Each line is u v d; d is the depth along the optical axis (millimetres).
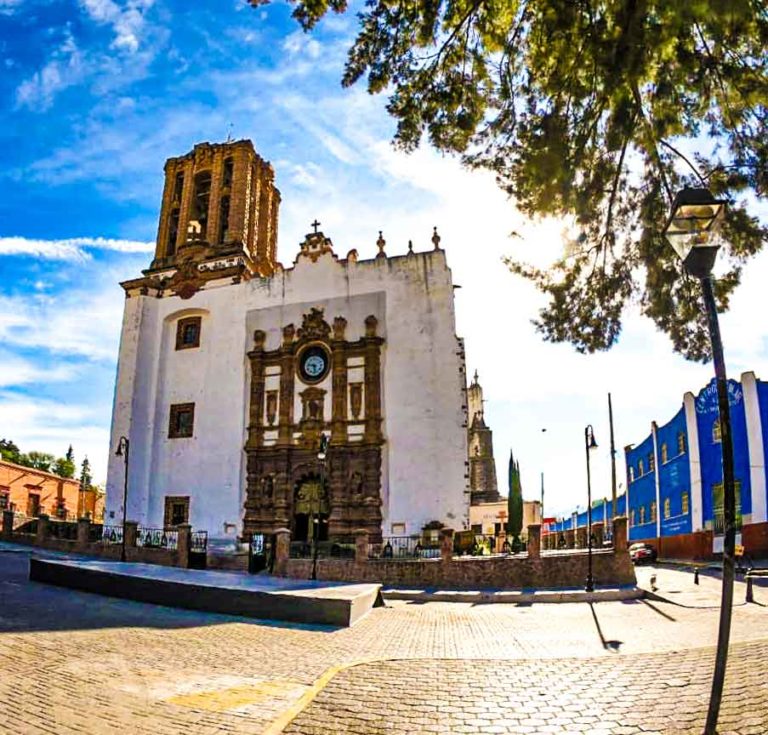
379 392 31766
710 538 30953
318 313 33719
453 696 6945
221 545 32094
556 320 12969
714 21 8180
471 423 63469
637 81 9477
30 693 6902
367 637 11898
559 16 8977
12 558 23906
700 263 6203
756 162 10367
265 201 41812
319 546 28609
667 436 37438
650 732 5656
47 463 73375
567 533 62875
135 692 7297
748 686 6617
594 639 11609
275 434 33312
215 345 35719
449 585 22062
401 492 30203
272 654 9953
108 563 18000
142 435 35438
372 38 10312
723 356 5984
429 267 32750
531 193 11102
